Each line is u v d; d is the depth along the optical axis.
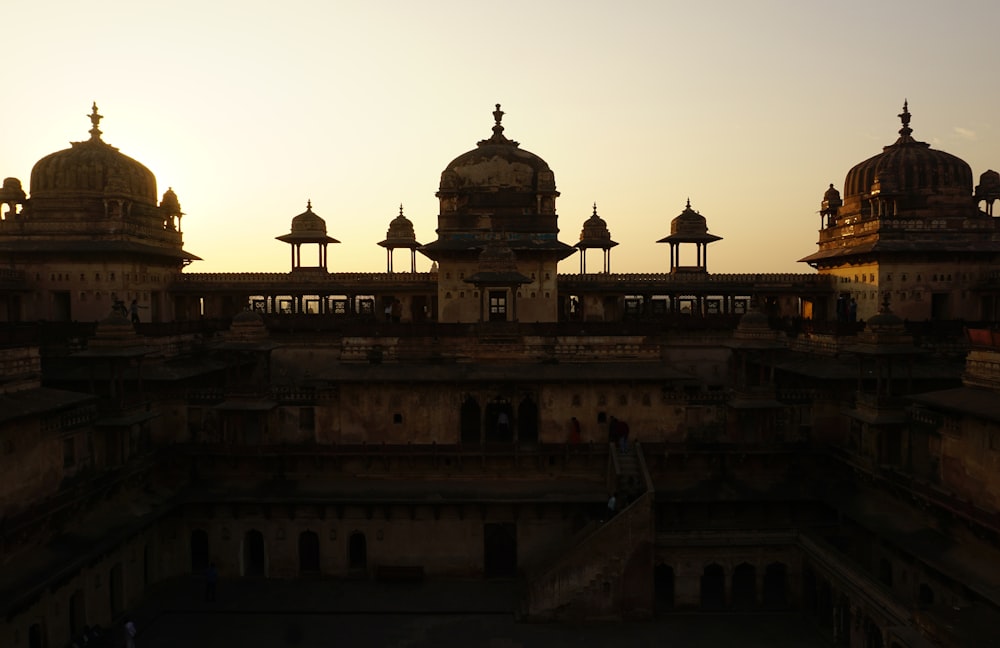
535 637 38.09
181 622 39.66
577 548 39.88
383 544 45.66
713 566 46.88
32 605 32.28
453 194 56.22
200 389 48.28
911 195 53.97
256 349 47.94
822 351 52.28
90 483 38.50
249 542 46.84
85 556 35.12
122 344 42.31
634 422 48.38
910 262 53.00
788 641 37.66
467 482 47.22
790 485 46.84
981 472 34.22
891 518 39.62
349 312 65.00
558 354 50.09
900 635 28.86
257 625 39.34
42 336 48.31
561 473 47.66
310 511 45.53
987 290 52.19
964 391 36.78
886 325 41.78
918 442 40.25
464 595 43.38
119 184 53.25
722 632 38.78
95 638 36.06
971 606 28.45
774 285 61.56
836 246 60.34
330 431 48.25
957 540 35.44
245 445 46.72
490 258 50.78
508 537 46.28
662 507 45.94
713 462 47.59
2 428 32.62
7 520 31.98
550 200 56.56
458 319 56.44
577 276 61.88
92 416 40.38
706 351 59.62
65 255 52.75
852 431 46.12
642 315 62.09
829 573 37.50
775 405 46.12
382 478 47.72
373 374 47.62
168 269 60.69
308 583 45.12
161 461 46.41
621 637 38.09
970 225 53.56
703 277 62.03
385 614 40.75
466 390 48.00
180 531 45.91
